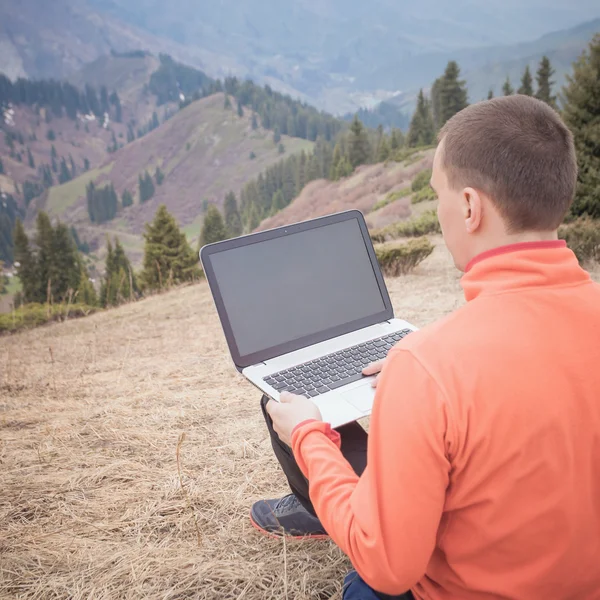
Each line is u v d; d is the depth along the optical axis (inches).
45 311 465.4
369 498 38.1
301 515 82.4
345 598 51.1
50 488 102.5
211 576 77.1
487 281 39.4
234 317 76.2
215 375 167.8
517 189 36.9
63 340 269.0
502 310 37.7
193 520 90.7
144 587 76.0
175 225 1533.0
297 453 48.6
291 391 71.2
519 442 35.2
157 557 81.8
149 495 98.6
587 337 37.6
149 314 356.8
